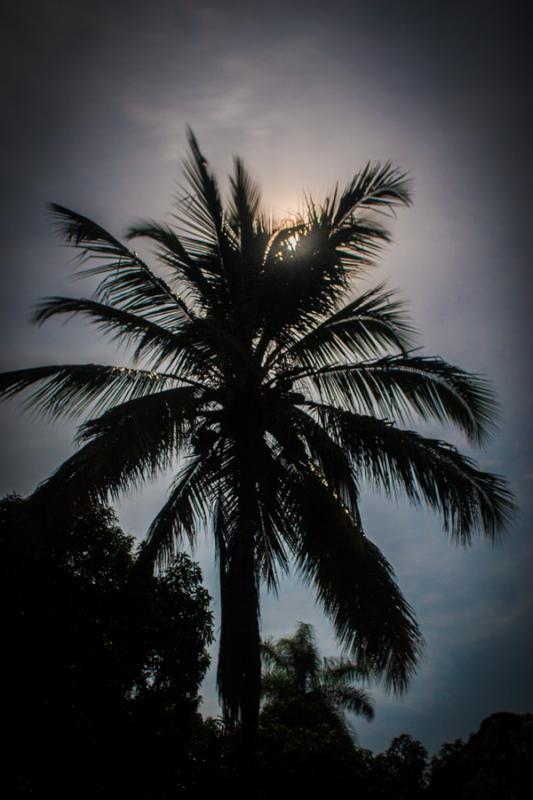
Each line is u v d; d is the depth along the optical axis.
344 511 10.30
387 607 9.71
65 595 9.62
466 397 10.80
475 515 9.77
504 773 7.64
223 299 11.67
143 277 11.04
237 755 8.98
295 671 23.94
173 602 10.60
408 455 9.62
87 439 9.36
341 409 10.69
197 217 11.81
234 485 10.40
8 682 8.86
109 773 8.98
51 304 10.48
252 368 10.32
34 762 8.69
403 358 11.00
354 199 11.52
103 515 11.01
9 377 10.06
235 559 9.80
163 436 9.62
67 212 10.91
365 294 11.36
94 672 9.30
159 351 10.61
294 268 10.93
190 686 10.31
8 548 9.18
